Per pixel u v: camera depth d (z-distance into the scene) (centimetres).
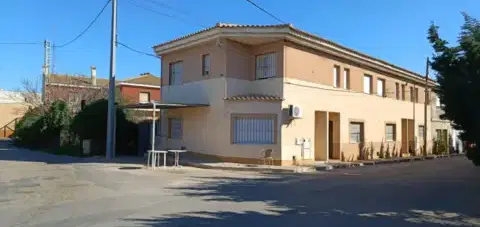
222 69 2019
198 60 2186
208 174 1641
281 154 1928
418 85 3362
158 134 2495
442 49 1034
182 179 1456
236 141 2002
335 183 1369
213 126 2077
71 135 2870
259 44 2083
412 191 1179
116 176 1512
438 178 1535
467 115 1020
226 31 1988
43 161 2125
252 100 1969
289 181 1427
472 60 938
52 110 3033
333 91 2294
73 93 3491
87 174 1562
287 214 827
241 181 1418
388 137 2900
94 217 785
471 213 858
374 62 2619
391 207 920
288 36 1947
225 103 2012
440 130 3709
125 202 962
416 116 3266
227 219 773
